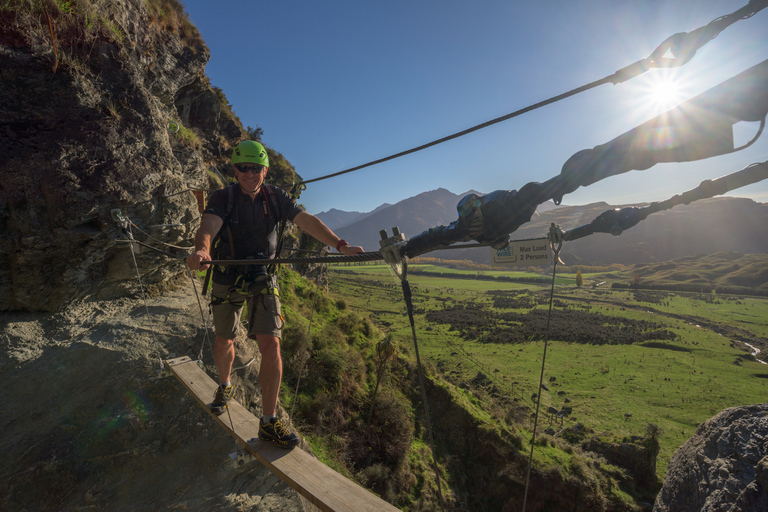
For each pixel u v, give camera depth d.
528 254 1.95
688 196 1.35
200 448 6.06
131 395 6.36
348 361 31.31
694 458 2.92
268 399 3.29
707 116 1.12
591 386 78.31
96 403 6.22
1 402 5.99
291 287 36.91
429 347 99.88
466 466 34.88
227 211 3.26
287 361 26.44
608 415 63.78
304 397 25.38
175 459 5.93
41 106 6.52
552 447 37.97
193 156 10.65
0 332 6.76
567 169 1.46
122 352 6.84
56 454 5.69
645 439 41.94
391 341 36.66
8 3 5.96
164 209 8.09
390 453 28.11
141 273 8.33
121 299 8.20
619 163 1.33
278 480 6.07
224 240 3.33
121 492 5.59
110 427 6.02
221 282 3.47
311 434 23.64
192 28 11.51
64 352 6.73
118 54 7.40
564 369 88.44
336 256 2.30
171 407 6.32
